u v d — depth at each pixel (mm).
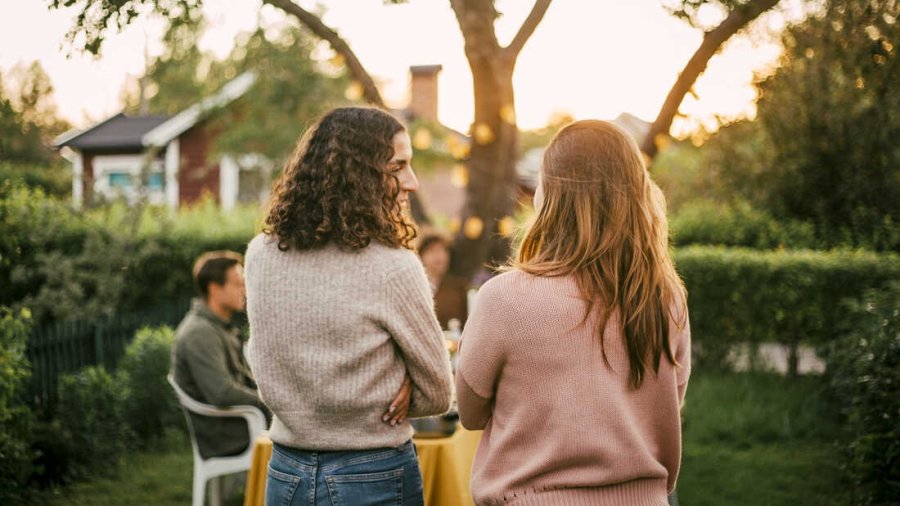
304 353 1778
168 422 6113
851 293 7895
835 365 6172
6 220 6012
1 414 4027
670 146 14711
